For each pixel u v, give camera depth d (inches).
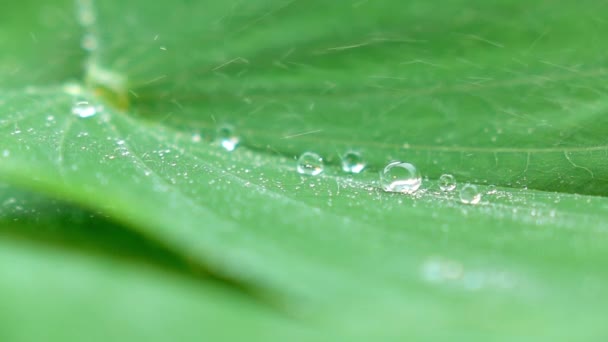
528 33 3.8
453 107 3.7
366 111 3.7
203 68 3.8
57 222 3.3
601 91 3.7
